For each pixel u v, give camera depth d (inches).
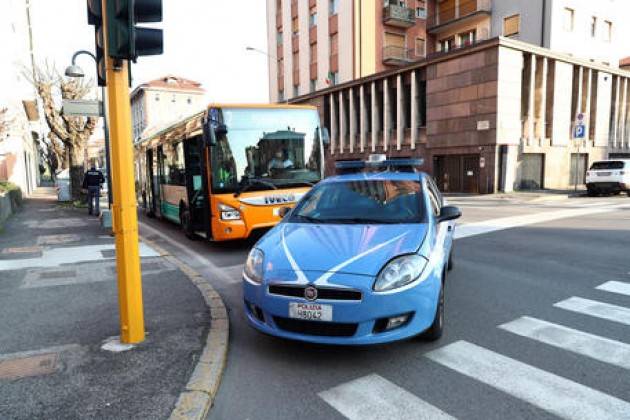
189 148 382.9
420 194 201.2
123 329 160.2
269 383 138.6
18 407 120.9
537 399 126.2
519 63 856.3
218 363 145.4
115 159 152.1
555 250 324.5
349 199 204.2
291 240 168.7
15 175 959.0
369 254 151.8
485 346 161.9
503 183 862.5
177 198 434.9
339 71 1378.0
